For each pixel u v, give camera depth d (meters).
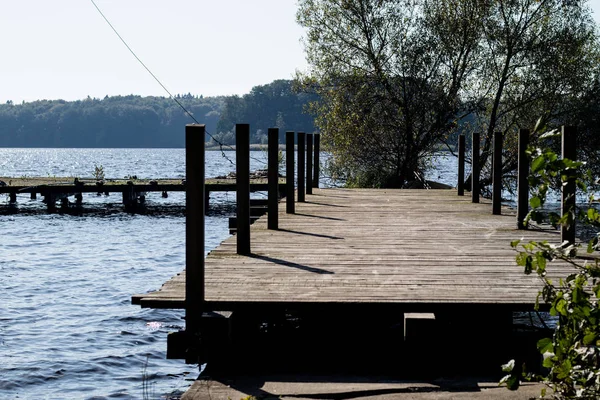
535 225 9.66
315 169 17.86
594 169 24.77
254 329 5.51
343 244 7.93
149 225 28.06
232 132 155.00
